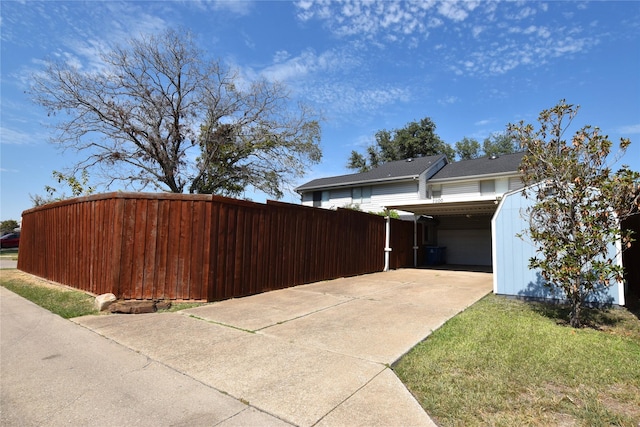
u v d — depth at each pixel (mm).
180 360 3898
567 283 5430
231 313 6156
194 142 16922
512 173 17219
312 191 24719
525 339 4594
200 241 7137
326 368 3623
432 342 4473
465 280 10836
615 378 3357
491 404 2854
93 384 3291
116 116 15266
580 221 5391
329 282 10188
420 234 17531
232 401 2936
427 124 37594
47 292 8164
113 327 5309
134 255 6926
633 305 6848
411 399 2941
